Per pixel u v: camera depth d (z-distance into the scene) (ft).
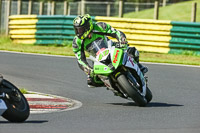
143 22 191.93
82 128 64.69
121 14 217.77
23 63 152.25
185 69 147.02
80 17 86.02
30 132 60.13
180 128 65.00
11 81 120.37
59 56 173.37
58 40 210.18
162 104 94.02
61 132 60.95
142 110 84.64
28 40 216.74
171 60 169.37
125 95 88.12
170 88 115.96
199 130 63.05
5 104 64.44
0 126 64.39
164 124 69.00
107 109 85.92
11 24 223.10
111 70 84.23
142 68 92.99
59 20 209.77
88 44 87.97
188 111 84.33
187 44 185.06
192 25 183.83
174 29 186.29
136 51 89.51
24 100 69.41
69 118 74.90
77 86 117.50
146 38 190.90
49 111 82.74
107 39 88.74
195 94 108.17
